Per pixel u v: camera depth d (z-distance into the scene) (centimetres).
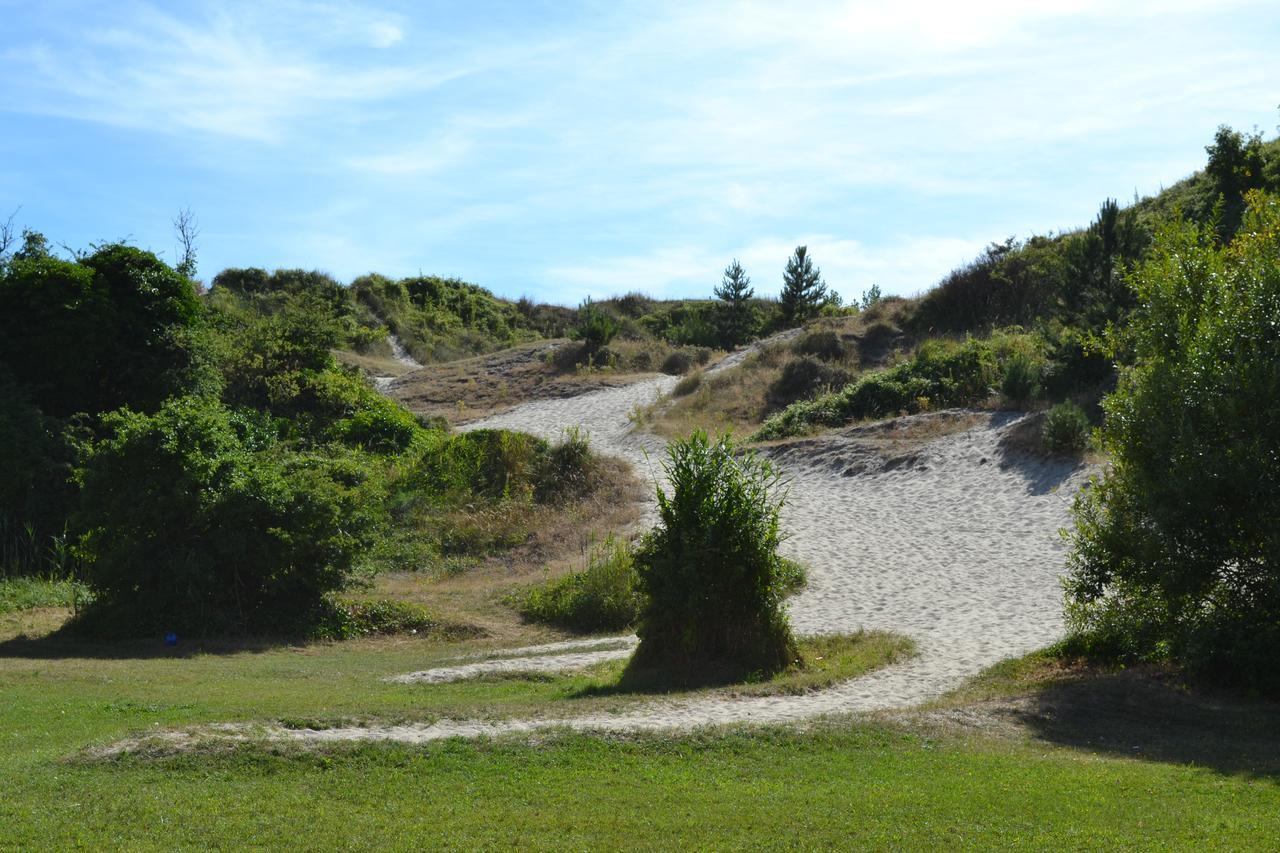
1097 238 2688
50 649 1445
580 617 1692
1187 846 625
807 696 1111
